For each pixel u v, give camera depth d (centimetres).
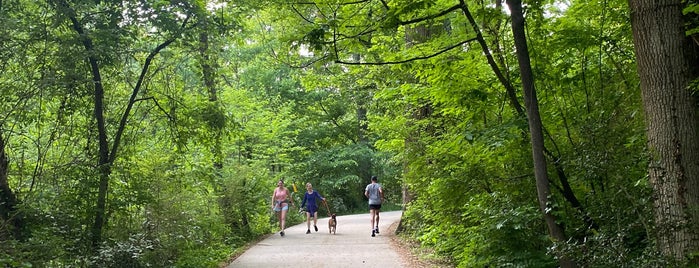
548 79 740
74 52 929
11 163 941
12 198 867
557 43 741
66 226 863
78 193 923
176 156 1200
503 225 743
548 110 746
